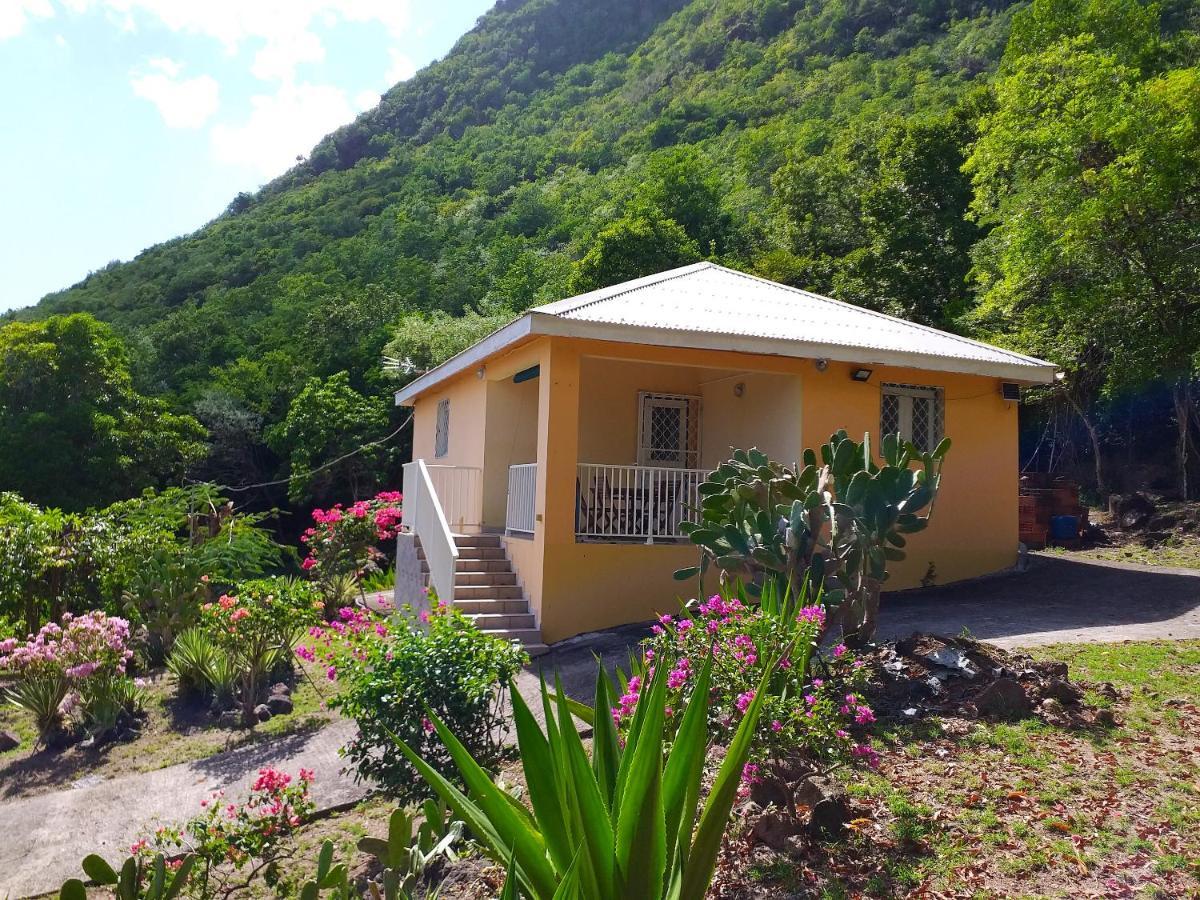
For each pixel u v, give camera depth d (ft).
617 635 33.06
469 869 16.58
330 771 23.34
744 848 15.20
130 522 44.98
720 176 154.61
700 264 52.80
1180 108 50.11
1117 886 13.61
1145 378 56.44
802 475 22.38
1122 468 64.75
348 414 99.30
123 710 29.99
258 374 116.57
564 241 163.63
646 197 116.06
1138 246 53.88
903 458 22.39
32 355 90.17
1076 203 53.06
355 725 26.91
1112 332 56.85
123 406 95.09
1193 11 95.61
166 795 23.45
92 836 21.47
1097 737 19.03
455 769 18.61
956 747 18.71
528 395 44.96
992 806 16.25
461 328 104.01
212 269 174.70
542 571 33.68
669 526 36.96
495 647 19.89
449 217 194.08
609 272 96.73
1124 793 16.48
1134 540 50.37
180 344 130.41
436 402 56.18
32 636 32.35
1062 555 46.68
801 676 17.08
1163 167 49.62
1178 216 53.06
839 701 19.08
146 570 39.45
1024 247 55.06
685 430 45.01
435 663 19.01
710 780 17.49
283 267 172.14
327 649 21.53
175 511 51.26
